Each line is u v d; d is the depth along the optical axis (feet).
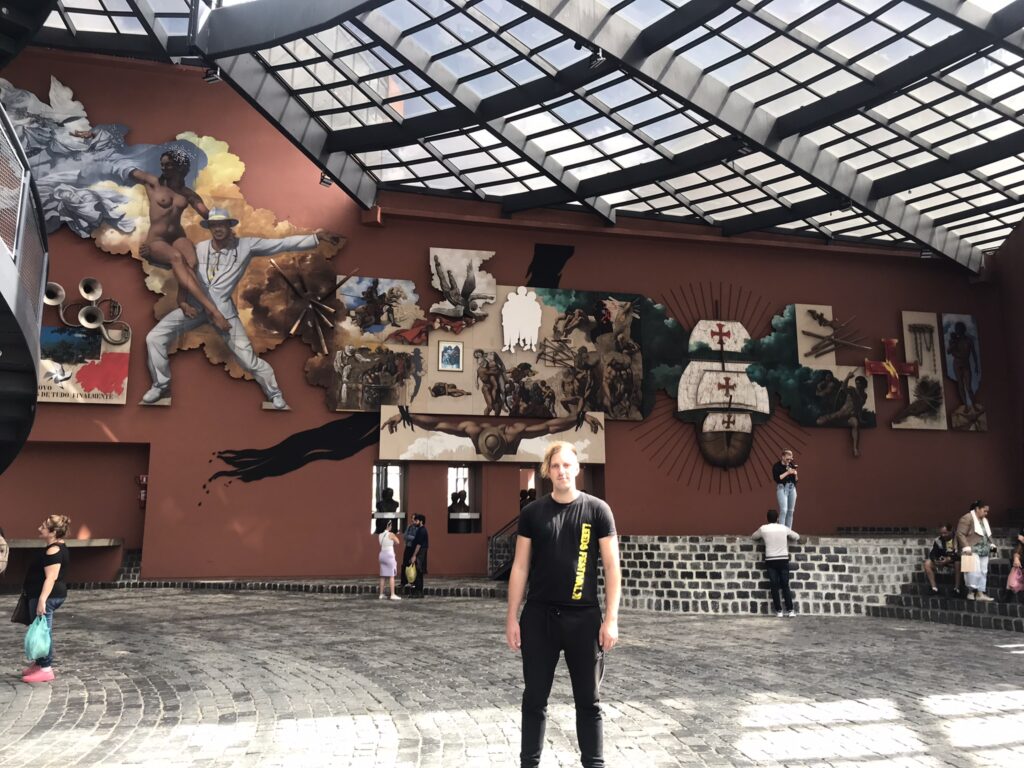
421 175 81.92
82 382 71.92
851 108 62.64
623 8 57.11
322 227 80.12
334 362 77.97
